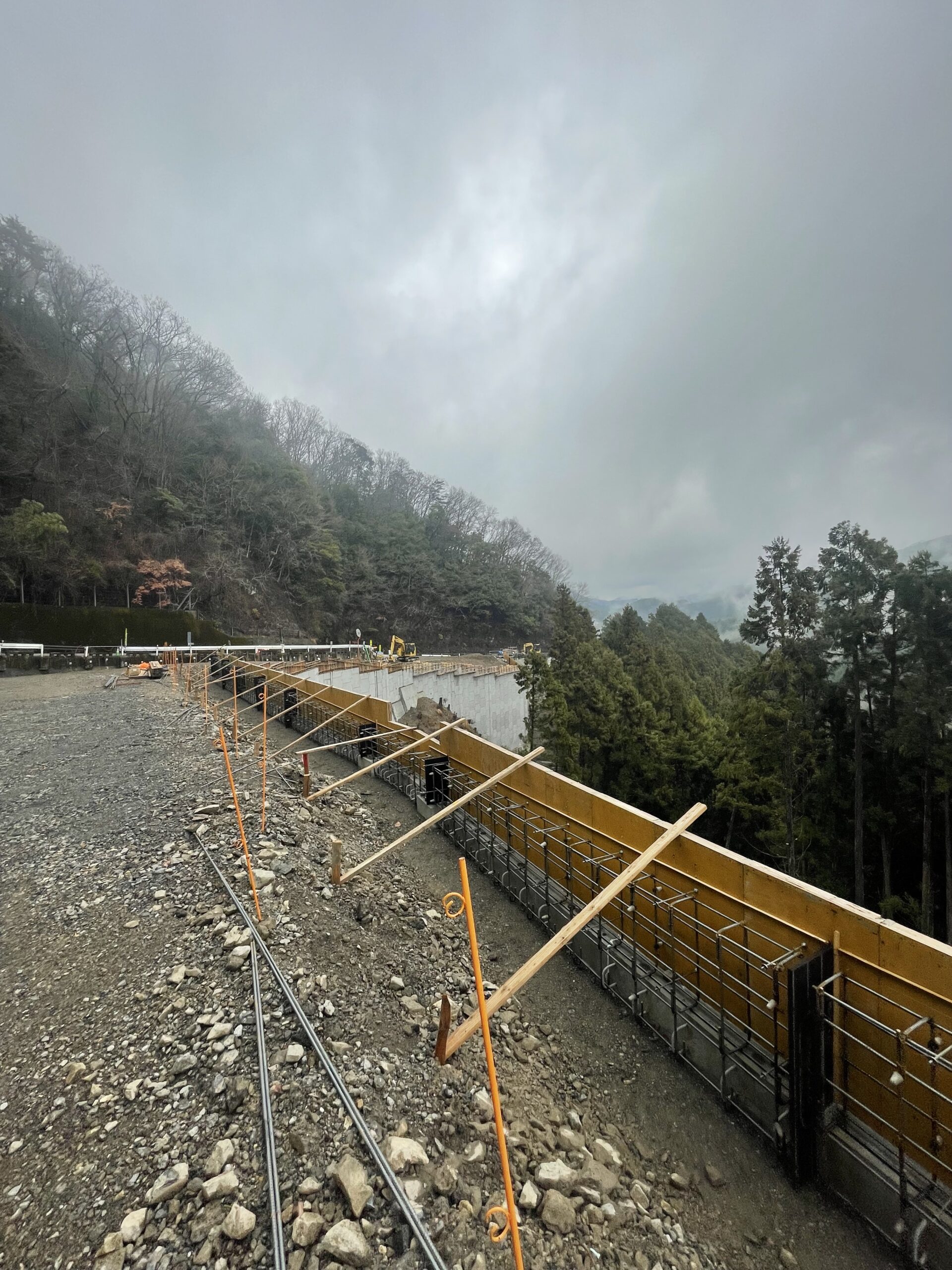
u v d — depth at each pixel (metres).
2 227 51.88
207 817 6.53
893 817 19.30
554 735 27.03
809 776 19.75
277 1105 2.86
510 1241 2.47
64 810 7.12
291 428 91.88
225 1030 3.35
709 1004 4.68
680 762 29.20
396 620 78.75
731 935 4.62
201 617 46.84
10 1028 3.47
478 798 8.07
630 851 5.62
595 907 3.39
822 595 20.31
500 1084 3.59
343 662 25.89
